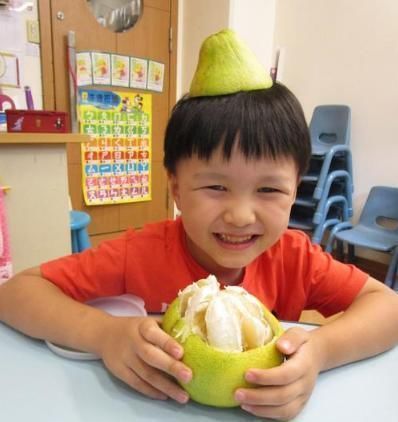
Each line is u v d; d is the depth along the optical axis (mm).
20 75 1733
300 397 321
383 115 1946
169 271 602
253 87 465
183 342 318
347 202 2014
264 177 450
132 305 518
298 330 368
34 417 307
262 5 2223
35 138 1107
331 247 1913
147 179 2281
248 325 321
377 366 404
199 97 473
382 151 1968
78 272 558
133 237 630
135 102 2135
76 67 1887
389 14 1874
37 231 1188
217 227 463
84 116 1964
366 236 1830
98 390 345
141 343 339
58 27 1806
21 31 1704
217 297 333
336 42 2096
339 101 2125
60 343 409
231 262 488
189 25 2215
